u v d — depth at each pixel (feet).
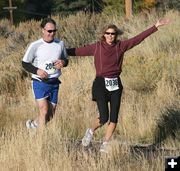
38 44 47.52
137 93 67.67
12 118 59.11
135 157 44.55
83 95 68.64
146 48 82.33
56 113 59.06
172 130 52.24
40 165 40.16
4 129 54.13
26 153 42.57
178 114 54.03
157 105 59.98
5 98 73.67
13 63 88.07
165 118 54.08
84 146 47.88
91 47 46.65
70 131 54.75
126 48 46.24
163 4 169.58
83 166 41.04
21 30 123.13
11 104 69.46
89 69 78.28
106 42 45.91
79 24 112.37
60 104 65.05
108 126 46.75
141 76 70.03
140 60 75.46
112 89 46.11
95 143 49.96
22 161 41.29
